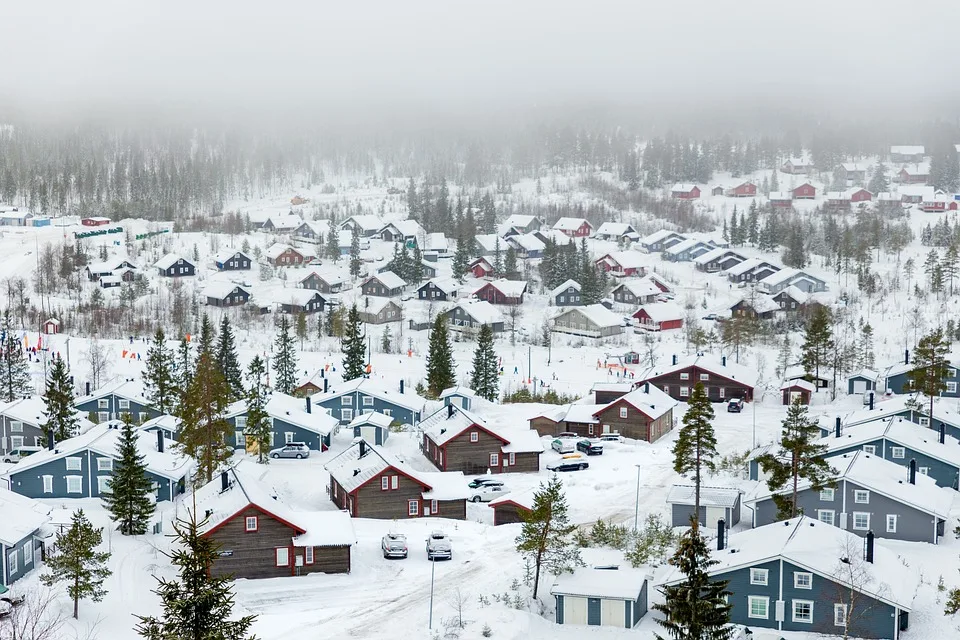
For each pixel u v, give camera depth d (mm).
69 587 56250
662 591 60188
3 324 151500
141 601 59125
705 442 70812
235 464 85188
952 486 83688
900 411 97688
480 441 94250
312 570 66250
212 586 36656
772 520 73812
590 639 56219
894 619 55312
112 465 82062
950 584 63000
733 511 75812
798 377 125625
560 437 106000
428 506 81125
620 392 112875
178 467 83375
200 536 39344
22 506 65312
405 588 63656
